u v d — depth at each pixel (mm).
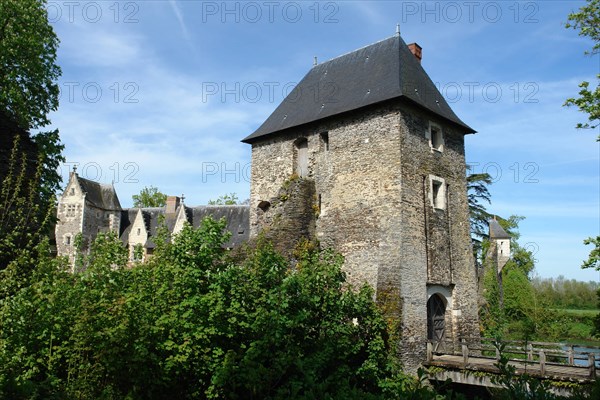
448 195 19281
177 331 9016
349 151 18656
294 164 20469
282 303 10562
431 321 17766
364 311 13828
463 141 20844
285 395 8641
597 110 12180
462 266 19109
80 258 9578
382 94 18016
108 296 8742
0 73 18531
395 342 15445
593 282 64750
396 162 17188
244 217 34312
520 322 31609
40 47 19531
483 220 31547
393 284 16281
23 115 18562
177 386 9414
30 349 8109
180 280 9383
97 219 39031
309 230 18875
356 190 18141
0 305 8102
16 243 9617
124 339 8219
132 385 8648
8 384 6145
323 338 11680
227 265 10516
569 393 12430
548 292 40969
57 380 7223
